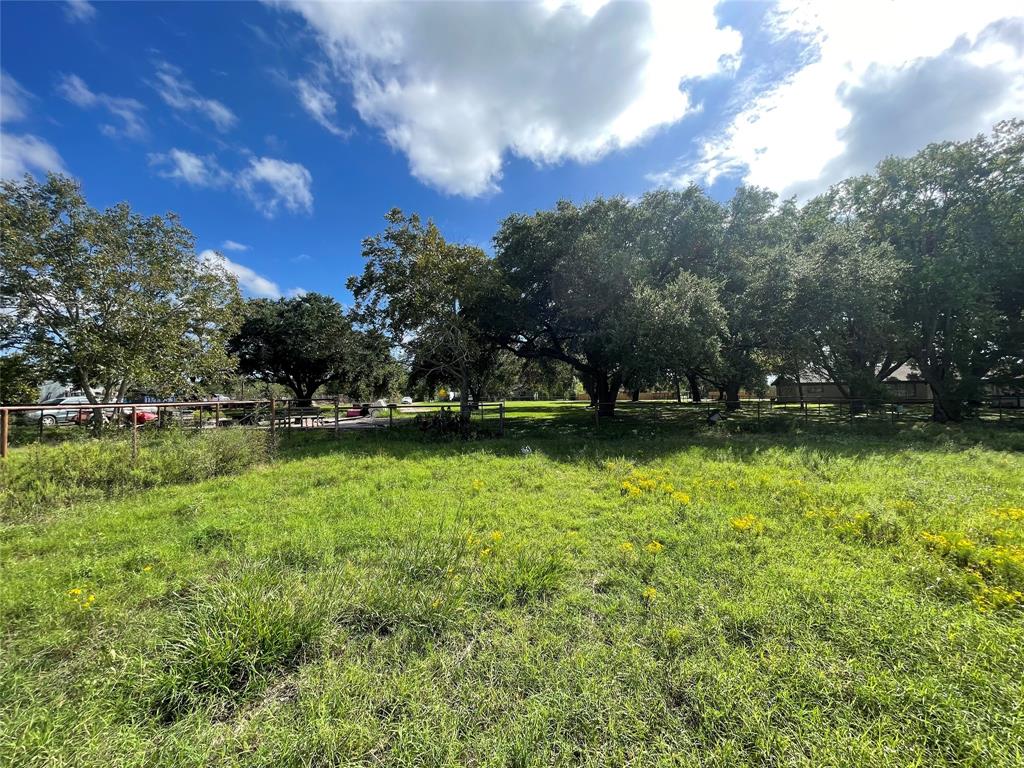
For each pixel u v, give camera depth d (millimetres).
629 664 2352
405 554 3670
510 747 1841
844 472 6988
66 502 5547
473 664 2395
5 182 13656
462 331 14844
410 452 9766
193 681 2150
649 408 24469
